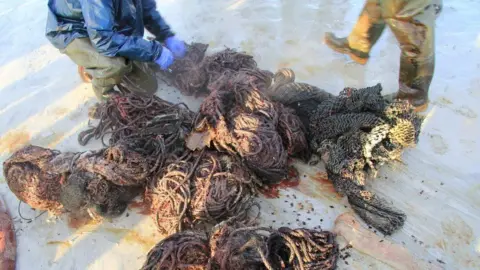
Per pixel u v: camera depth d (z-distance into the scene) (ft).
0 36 9.25
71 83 8.07
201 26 9.03
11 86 8.11
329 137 6.26
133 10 6.81
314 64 8.07
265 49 8.43
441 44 8.36
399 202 6.05
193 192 5.54
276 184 6.27
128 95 6.66
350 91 6.42
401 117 6.02
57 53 8.75
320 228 5.80
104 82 7.04
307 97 6.76
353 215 5.92
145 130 6.15
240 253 4.80
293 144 6.26
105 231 5.86
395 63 8.02
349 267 5.38
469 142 6.73
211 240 5.02
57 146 6.98
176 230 5.47
